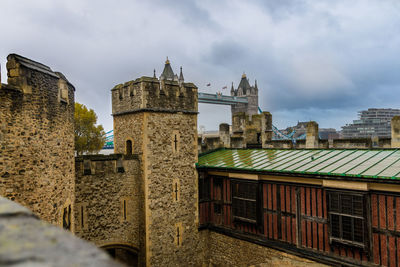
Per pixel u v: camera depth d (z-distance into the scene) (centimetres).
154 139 1438
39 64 853
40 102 791
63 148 938
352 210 1038
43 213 796
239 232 1430
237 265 1444
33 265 128
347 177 1026
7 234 165
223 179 1523
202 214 1588
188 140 1562
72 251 148
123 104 1534
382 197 985
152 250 1420
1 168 690
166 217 1466
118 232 1422
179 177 1516
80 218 1323
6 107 698
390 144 1506
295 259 1208
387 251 974
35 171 768
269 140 1895
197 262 1561
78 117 3819
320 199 1144
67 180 975
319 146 1706
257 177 1315
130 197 1455
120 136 1573
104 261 139
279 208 1266
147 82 1409
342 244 1059
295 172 1167
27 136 746
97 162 1375
